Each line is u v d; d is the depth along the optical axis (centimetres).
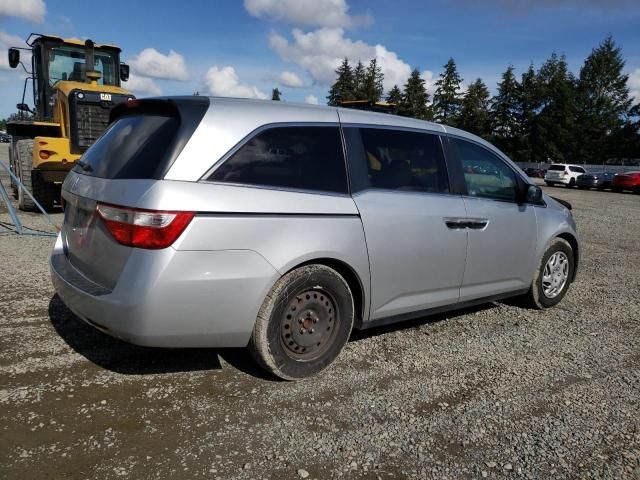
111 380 329
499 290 473
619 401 342
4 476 236
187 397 315
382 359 386
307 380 345
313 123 350
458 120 7331
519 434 298
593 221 1362
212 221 290
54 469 244
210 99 320
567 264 543
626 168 4266
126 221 284
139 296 279
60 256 365
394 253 372
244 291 302
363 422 300
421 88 7181
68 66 1046
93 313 297
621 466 273
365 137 376
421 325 467
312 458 265
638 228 1257
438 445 283
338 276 343
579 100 7031
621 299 593
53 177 921
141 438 271
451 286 423
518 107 7150
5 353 355
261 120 324
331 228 337
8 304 449
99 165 334
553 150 6738
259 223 306
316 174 342
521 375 374
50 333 393
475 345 426
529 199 484
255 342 319
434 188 412
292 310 330
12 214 744
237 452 265
